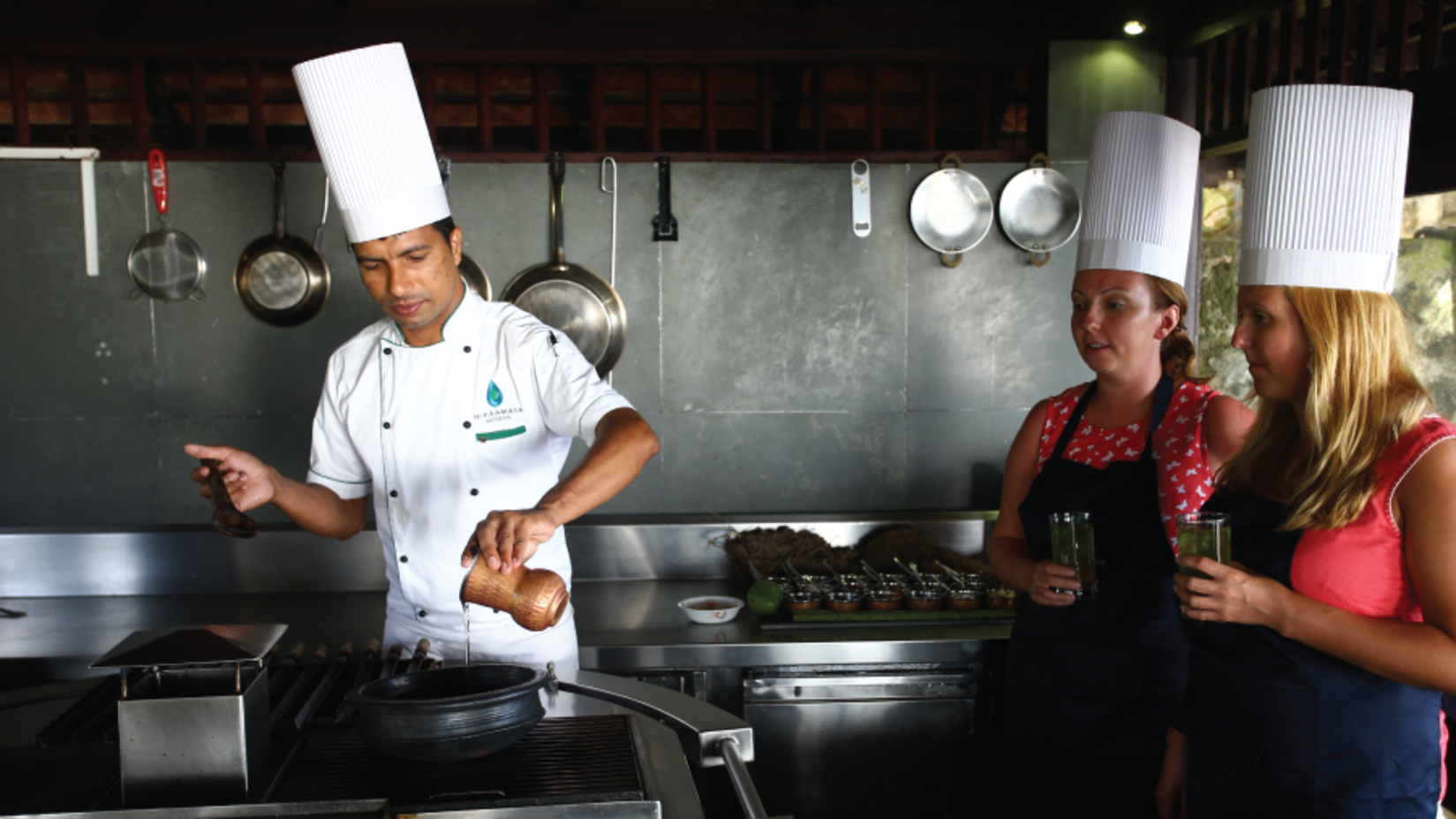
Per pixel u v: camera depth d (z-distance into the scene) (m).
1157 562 1.64
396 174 1.47
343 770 1.11
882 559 2.75
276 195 2.81
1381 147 1.16
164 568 2.77
